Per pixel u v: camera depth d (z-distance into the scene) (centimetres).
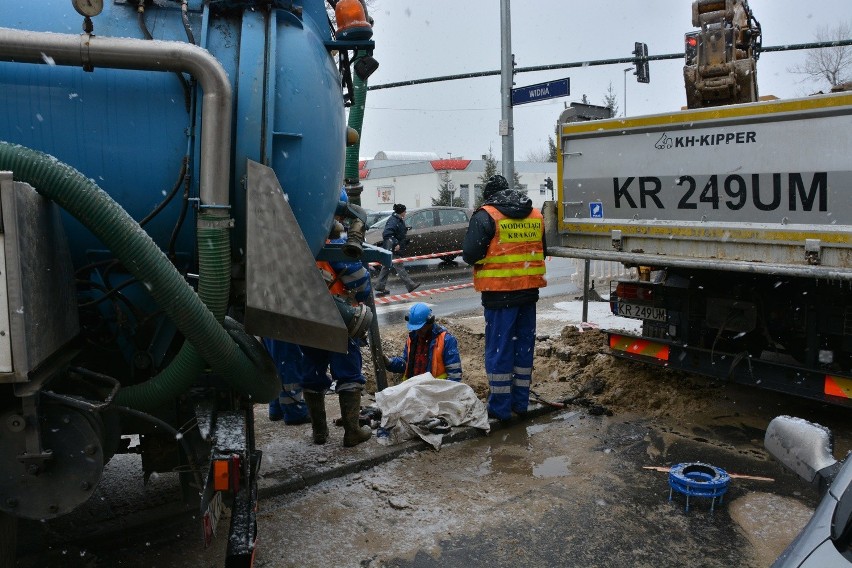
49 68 283
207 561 342
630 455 475
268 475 432
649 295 591
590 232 573
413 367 565
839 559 182
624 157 539
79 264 310
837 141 418
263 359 321
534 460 467
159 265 261
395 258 1345
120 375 326
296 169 319
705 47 578
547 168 4984
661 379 616
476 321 942
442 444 495
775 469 449
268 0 315
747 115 458
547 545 355
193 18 308
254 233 289
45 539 354
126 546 356
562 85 1215
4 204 215
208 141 283
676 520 380
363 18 357
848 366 489
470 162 4828
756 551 348
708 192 489
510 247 509
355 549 353
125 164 292
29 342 226
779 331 534
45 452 246
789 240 445
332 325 300
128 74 289
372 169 5122
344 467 446
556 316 963
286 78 315
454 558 344
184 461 326
